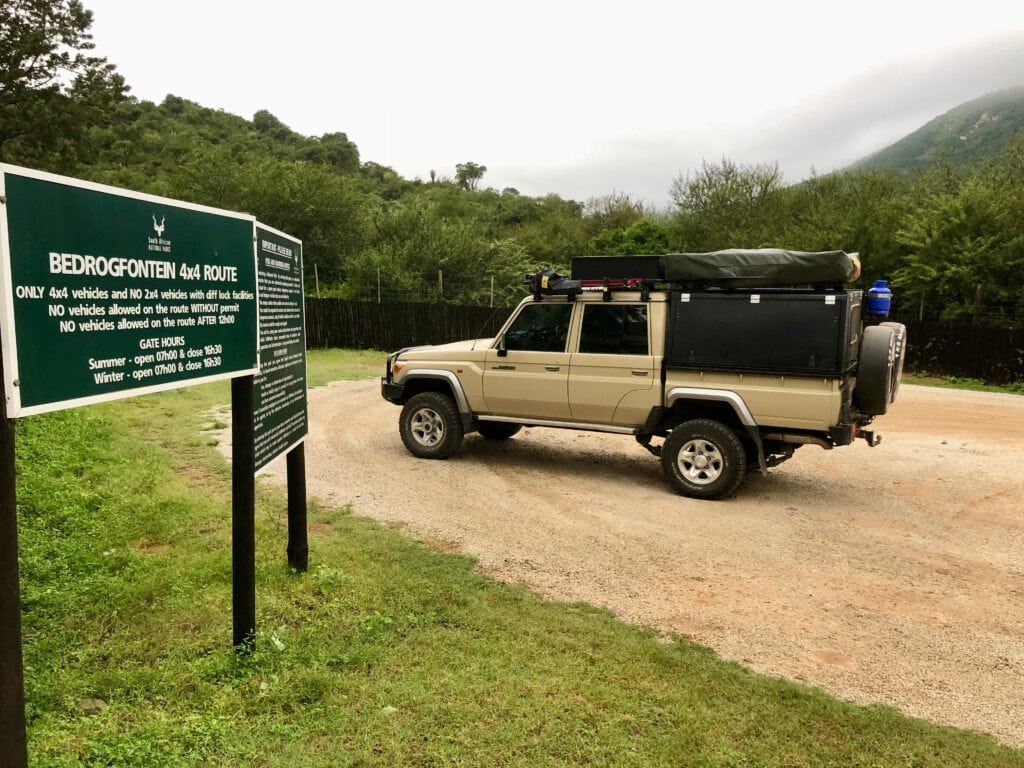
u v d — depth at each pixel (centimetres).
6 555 211
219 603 397
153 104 7294
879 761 287
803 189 3328
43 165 2128
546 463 854
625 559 536
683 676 351
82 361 236
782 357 664
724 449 691
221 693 308
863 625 432
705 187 3506
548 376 778
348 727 291
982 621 441
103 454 728
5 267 204
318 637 366
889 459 920
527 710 309
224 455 813
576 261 764
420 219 3441
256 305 348
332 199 3338
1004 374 1772
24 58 1956
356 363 1938
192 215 295
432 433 845
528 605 437
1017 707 342
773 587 489
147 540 510
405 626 392
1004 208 1998
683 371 713
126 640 354
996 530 628
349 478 745
